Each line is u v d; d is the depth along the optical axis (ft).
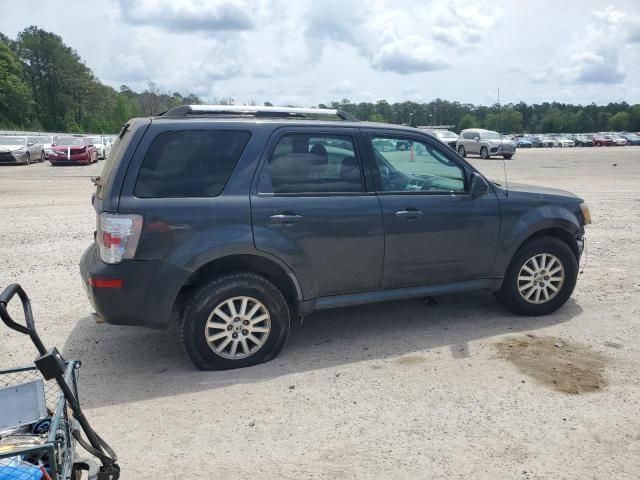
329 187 15.43
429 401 12.87
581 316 18.51
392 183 16.30
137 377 14.40
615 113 463.83
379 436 11.47
